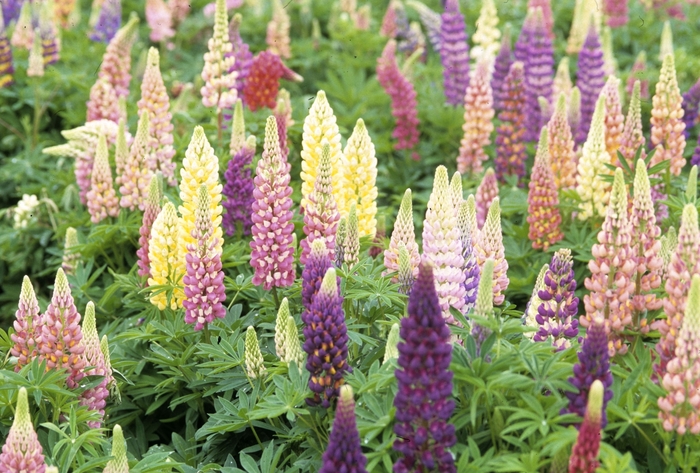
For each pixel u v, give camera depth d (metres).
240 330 4.27
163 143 4.83
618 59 6.25
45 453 3.98
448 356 3.65
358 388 3.84
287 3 6.13
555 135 4.77
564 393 3.78
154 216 4.43
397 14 6.54
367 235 4.41
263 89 5.01
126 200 4.72
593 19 5.30
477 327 3.78
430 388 3.65
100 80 5.23
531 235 4.64
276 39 6.10
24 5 6.02
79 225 4.89
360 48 6.44
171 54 6.70
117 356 4.31
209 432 4.05
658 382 3.82
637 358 3.95
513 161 5.12
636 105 4.65
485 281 3.76
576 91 5.05
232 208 4.55
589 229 4.73
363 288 4.14
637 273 3.94
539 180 4.60
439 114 5.40
